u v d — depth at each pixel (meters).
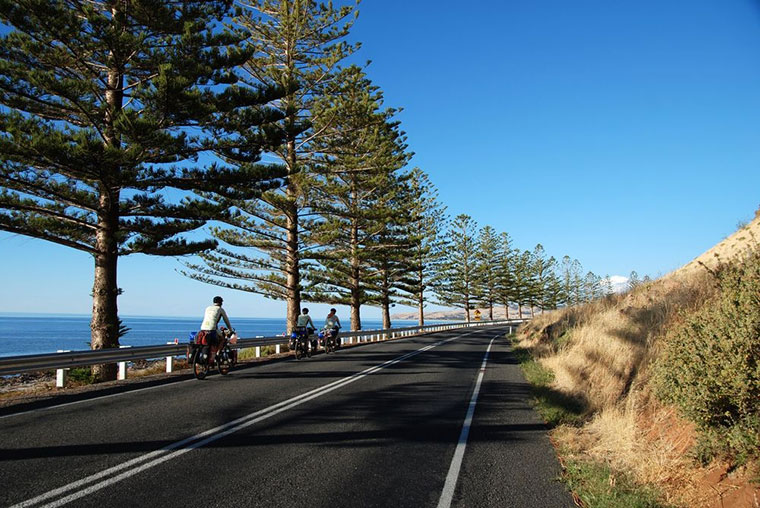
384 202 31.81
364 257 31.72
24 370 8.98
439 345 24.47
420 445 6.09
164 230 15.65
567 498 4.56
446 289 53.97
